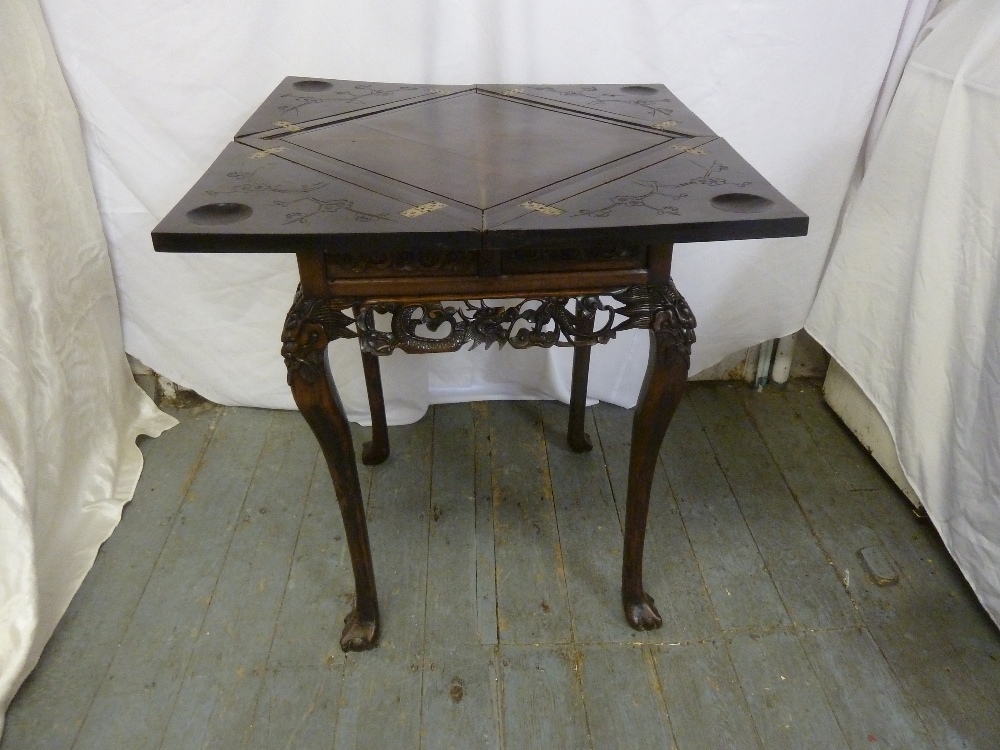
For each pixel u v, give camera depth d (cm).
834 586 123
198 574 124
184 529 133
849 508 138
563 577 124
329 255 82
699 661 111
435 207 79
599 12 126
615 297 87
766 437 155
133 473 142
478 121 107
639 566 111
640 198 81
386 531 133
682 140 100
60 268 128
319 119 107
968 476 115
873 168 133
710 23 126
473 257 83
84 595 120
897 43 128
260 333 151
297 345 85
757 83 131
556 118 109
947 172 114
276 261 142
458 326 88
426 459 149
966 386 113
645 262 85
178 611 118
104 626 115
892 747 100
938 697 106
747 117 135
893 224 130
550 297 87
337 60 128
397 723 102
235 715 103
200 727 102
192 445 152
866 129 136
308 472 145
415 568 125
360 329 87
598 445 153
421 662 110
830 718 103
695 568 126
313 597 121
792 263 149
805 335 167
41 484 121
